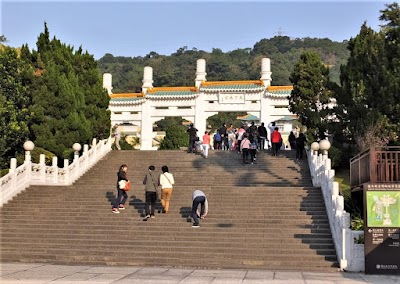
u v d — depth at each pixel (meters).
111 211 20.77
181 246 17.05
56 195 23.61
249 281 12.70
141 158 31.88
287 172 27.50
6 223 19.94
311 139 30.53
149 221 19.38
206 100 39.66
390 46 27.36
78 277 13.16
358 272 14.69
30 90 30.55
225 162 30.05
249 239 17.28
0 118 27.48
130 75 110.06
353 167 21.61
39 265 15.43
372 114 26.23
